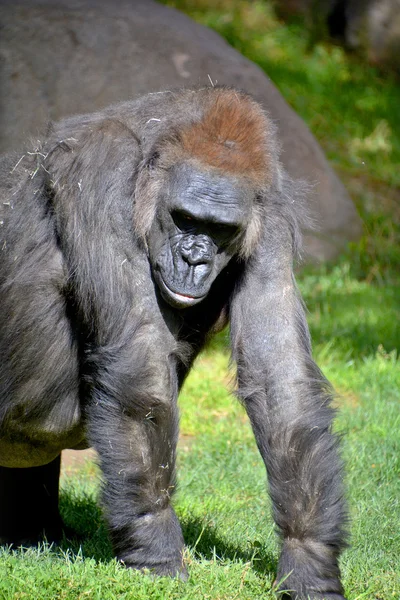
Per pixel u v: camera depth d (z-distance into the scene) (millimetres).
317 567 16203
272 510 16984
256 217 17875
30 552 19719
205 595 16656
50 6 44188
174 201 17078
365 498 23672
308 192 20000
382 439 27891
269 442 17141
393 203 54844
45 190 18484
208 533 20875
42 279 18469
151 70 44000
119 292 17172
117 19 44562
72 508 23484
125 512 16656
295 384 17359
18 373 19016
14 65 42531
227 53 47344
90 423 17344
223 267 17812
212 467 26438
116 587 16281
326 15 75812
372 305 42312
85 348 18625
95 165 17484
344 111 65062
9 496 21172
